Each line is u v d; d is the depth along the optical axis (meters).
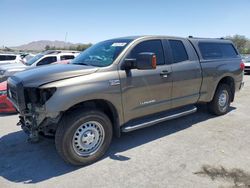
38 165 3.83
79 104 3.71
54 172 3.62
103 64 4.00
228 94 6.34
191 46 5.27
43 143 4.65
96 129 3.82
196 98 5.38
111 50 4.26
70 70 3.61
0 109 6.45
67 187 3.23
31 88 3.41
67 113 3.57
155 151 4.25
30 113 3.49
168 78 4.62
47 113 3.33
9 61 16.97
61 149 3.53
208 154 4.09
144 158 3.99
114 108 3.94
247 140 4.68
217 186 3.19
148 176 3.46
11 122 5.93
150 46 4.48
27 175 3.55
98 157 3.90
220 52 6.05
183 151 4.23
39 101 3.40
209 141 4.64
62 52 13.80
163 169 3.64
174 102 4.89
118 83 3.88
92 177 3.46
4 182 3.37
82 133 3.66
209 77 5.55
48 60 12.74
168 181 3.33
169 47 4.79
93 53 4.55
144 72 4.23
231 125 5.56
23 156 4.13
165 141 4.67
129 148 4.38
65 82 3.41
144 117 4.57
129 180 3.37
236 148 4.32
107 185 3.26
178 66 4.83
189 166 3.71
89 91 3.55
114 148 4.38
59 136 3.51
